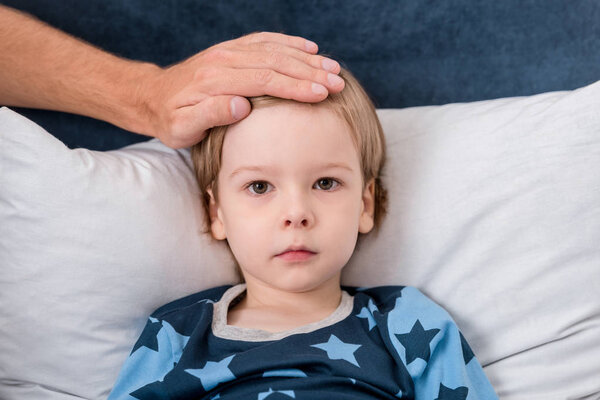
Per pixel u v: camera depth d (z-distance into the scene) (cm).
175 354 90
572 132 95
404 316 91
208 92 91
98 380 94
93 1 121
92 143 122
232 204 93
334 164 90
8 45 110
